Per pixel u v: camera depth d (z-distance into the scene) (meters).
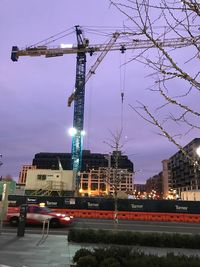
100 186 112.88
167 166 173.50
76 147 93.31
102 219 34.78
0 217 19.39
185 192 63.75
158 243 16.70
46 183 63.03
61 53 92.88
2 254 13.02
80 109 95.75
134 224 29.81
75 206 38.09
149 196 144.62
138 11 3.56
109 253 9.69
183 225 30.59
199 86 3.40
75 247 15.30
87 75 94.56
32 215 25.02
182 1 3.28
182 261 8.76
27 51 91.44
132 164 87.50
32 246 15.27
